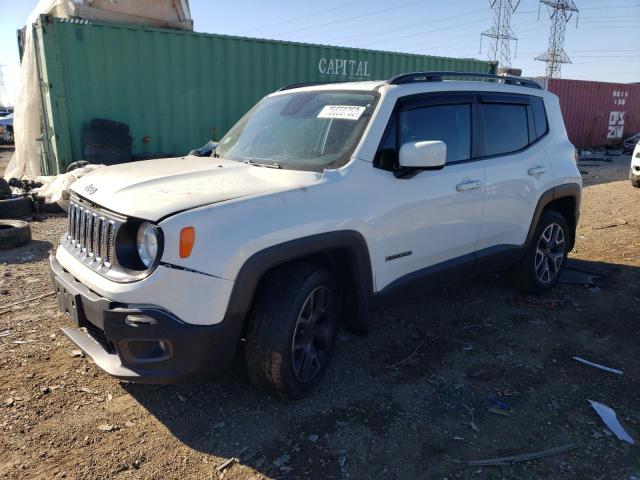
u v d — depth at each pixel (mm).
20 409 2992
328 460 2686
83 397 3143
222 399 3178
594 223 8281
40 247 6215
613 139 24594
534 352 3885
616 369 3646
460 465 2676
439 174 3773
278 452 2734
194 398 3180
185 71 9453
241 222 2717
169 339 2570
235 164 3590
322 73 11172
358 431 2920
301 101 4078
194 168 3400
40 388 3207
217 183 3023
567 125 22078
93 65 8594
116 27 8648
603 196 11031
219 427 2916
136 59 8938
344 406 3150
